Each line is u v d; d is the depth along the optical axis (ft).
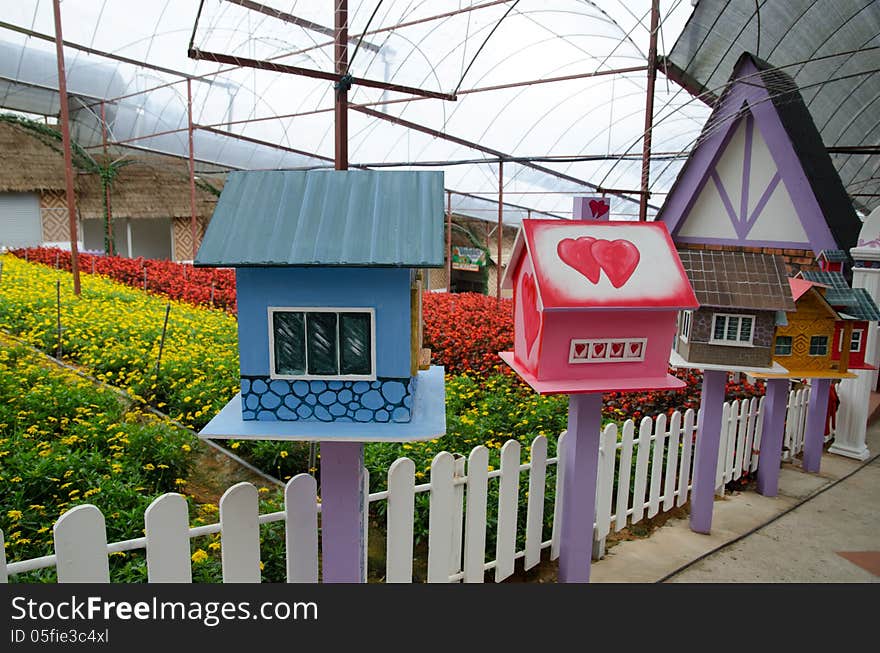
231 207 7.83
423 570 12.42
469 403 22.00
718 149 22.27
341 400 7.81
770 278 12.74
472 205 71.36
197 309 38.83
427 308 36.88
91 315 29.27
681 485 15.80
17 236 70.28
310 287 7.60
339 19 23.97
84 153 72.69
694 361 13.25
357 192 7.96
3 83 65.41
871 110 35.29
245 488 8.51
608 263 9.91
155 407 20.58
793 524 15.52
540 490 12.04
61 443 15.24
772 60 31.12
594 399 11.05
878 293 20.30
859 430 20.81
